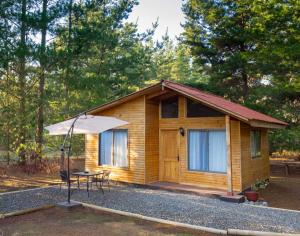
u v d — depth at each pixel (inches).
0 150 665.6
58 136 729.0
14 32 517.7
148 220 286.0
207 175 437.4
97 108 512.4
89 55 657.0
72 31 572.1
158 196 395.2
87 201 364.2
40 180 517.3
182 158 466.9
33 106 596.4
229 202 364.8
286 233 242.2
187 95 409.1
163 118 496.4
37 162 613.9
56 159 694.5
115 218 295.1
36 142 621.6
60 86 666.2
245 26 705.6
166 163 487.5
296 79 612.1
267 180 537.0
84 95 705.0
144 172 464.4
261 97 693.3
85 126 362.9
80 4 603.5
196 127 454.3
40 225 270.4
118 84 820.0
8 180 512.7
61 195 398.9
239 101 759.1
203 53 772.6
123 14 744.3
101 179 455.5
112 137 512.4
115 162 506.3
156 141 491.5
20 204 348.2
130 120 488.7
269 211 320.2
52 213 313.9
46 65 564.1
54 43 595.8
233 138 418.9
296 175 627.8
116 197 388.2
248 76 770.8
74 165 682.2
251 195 371.6
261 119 416.8
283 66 643.5
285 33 629.0
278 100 666.8
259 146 510.0
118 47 840.9
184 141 466.3
